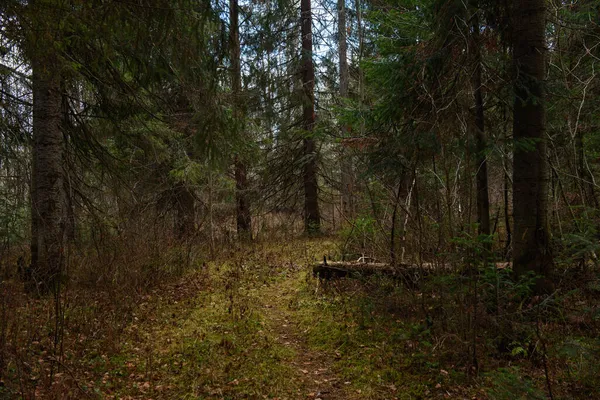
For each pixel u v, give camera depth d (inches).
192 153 417.1
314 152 562.3
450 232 175.6
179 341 187.9
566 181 244.8
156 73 227.8
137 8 157.4
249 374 159.2
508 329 154.8
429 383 145.5
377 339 185.9
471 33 184.1
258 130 451.2
